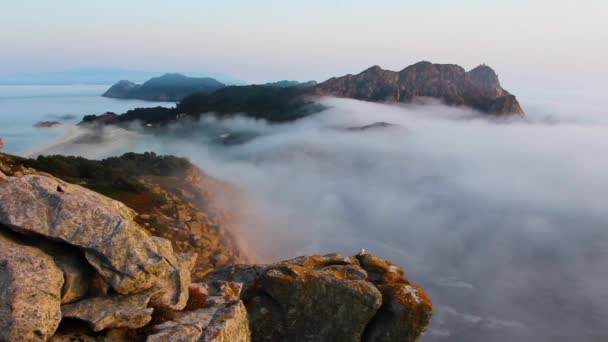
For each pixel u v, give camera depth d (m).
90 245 12.60
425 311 19.44
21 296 10.81
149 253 13.43
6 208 12.51
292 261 22.34
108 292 12.97
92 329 11.99
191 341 12.98
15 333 10.39
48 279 11.55
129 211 16.50
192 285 16.27
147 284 13.16
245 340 15.71
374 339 19.55
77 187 15.41
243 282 20.42
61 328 11.95
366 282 20.02
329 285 19.45
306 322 19.34
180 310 14.55
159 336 12.68
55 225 12.62
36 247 12.47
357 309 19.31
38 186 13.38
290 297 19.31
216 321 14.43
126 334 12.57
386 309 19.78
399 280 21.83
